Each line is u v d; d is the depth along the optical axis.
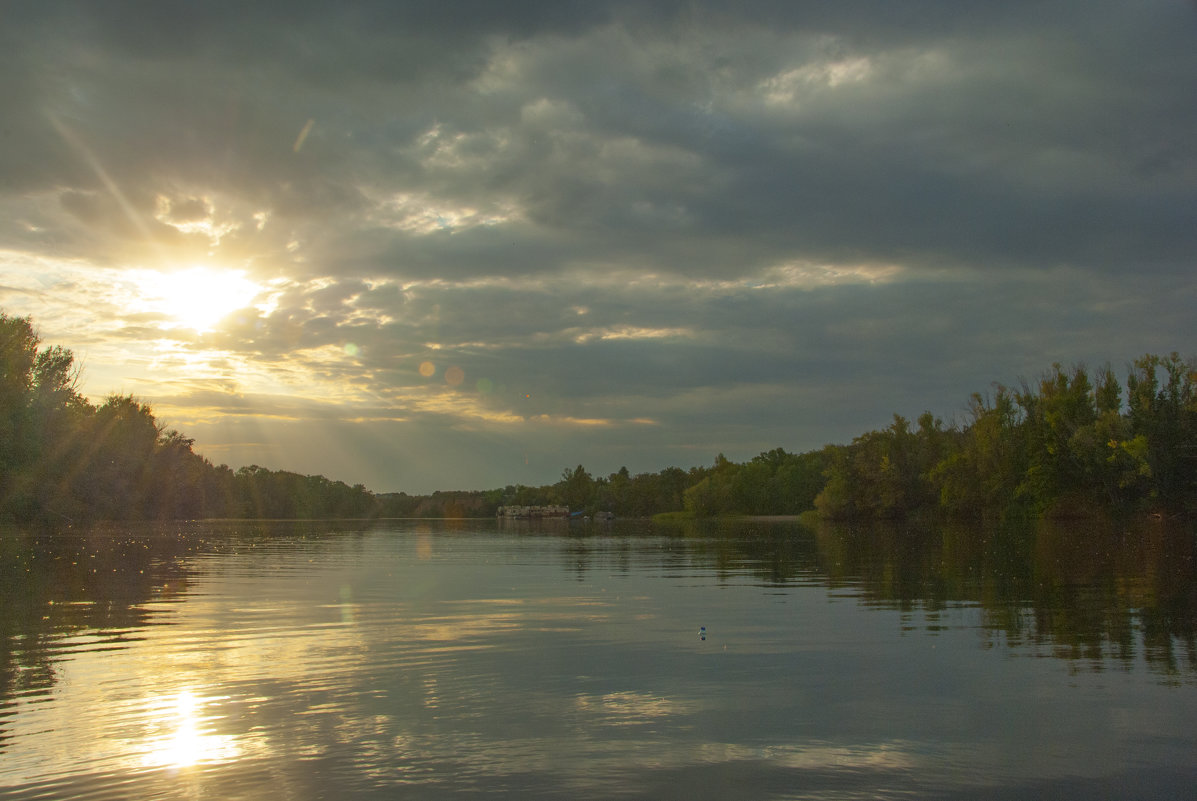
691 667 12.28
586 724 9.38
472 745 8.63
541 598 21.11
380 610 18.73
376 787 7.48
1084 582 23.19
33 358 66.56
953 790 7.44
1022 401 86.19
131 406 98.06
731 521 128.00
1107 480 75.88
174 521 113.88
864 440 106.88
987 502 89.94
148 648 13.79
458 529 101.31
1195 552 35.53
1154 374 73.19
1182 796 7.28
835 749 8.52
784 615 17.56
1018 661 12.45
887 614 17.47
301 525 119.69
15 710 9.89
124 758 8.23
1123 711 9.75
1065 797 7.27
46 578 26.75
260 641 14.48
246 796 7.27
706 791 7.39
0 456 62.12
